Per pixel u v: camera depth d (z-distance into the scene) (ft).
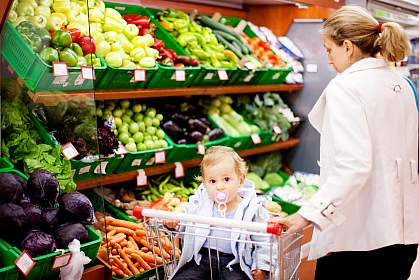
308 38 15.58
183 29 13.14
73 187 8.09
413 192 8.09
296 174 15.85
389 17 15.88
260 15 16.37
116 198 11.48
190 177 13.10
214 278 7.68
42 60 7.78
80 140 8.15
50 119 8.19
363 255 7.88
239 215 7.71
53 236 7.32
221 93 13.25
